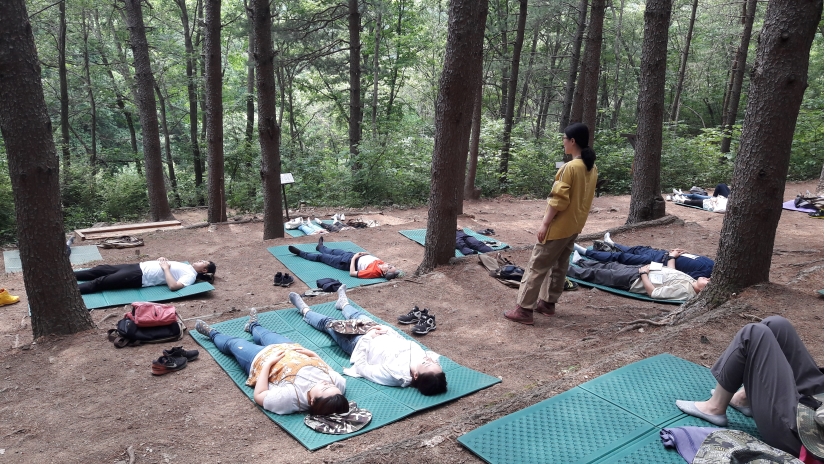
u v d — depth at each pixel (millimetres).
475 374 4363
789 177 15578
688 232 8719
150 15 18859
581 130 5012
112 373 4508
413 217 13008
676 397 3449
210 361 4742
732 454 2492
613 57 24156
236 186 17406
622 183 15188
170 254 9398
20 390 4270
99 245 10000
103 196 16203
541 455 2906
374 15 20891
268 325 5508
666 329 4723
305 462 3205
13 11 4691
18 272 8227
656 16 8688
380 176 15508
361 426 3604
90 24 19312
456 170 7184
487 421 3309
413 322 5590
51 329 5246
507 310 5879
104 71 19562
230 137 20141
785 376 2699
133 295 6594
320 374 3941
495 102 27531
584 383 3648
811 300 4766
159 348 4996
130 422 3764
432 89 25859
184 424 3732
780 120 4613
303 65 20375
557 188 5027
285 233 11391
